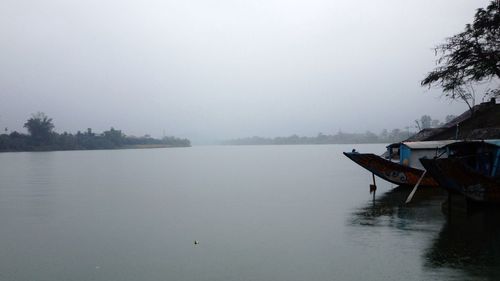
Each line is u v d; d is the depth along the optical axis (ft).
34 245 48.19
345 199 77.00
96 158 312.91
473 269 36.45
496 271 35.83
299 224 56.03
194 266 39.99
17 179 131.13
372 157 84.12
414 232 49.06
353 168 169.17
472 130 124.16
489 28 115.24
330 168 171.22
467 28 120.06
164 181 120.98
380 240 46.29
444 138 134.31
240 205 73.20
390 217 58.18
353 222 55.98
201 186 105.29
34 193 92.99
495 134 109.40
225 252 44.06
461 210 61.11
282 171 156.87
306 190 92.84
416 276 35.40
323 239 47.78
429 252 41.42
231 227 55.36
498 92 132.87
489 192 57.82
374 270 37.22
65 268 40.24
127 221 60.49
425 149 84.02
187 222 59.11
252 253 43.47
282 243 46.80
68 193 92.53
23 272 39.42
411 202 69.77
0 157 333.83
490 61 115.85
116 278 37.47
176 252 44.52
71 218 63.16
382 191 86.69
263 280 36.09
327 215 61.67
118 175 146.00
